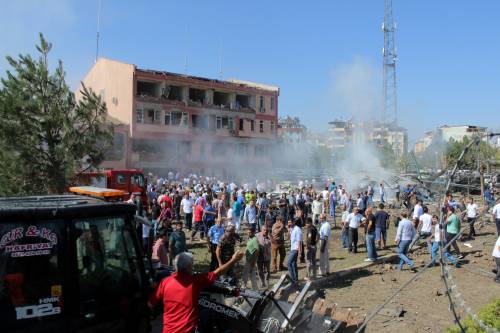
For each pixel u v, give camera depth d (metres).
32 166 11.97
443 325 10.04
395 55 78.06
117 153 45.34
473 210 21.00
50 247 4.33
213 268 12.52
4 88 12.35
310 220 13.61
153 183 32.56
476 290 12.78
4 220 4.11
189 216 21.25
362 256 17.05
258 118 58.72
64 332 4.38
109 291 4.79
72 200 5.18
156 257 10.80
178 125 50.50
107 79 50.06
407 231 15.10
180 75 50.94
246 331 5.76
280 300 6.68
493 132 7.05
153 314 5.36
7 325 4.07
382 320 10.30
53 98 12.69
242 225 23.48
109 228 4.85
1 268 4.07
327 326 6.53
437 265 15.80
